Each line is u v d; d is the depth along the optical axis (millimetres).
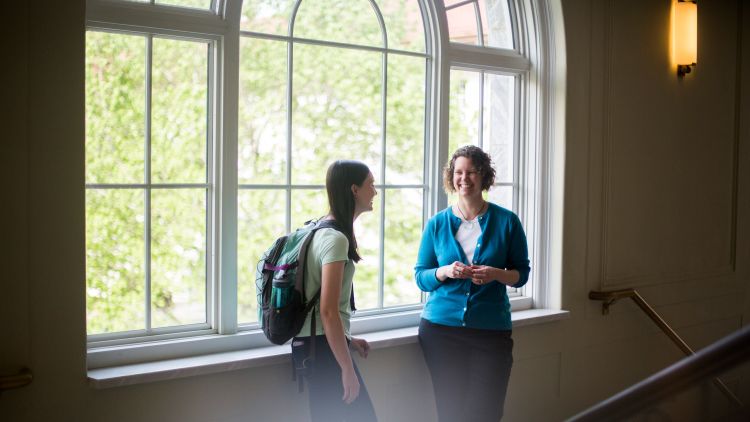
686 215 4680
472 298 3127
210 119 2953
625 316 4309
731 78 4977
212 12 2910
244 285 3059
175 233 2895
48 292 2457
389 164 3480
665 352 4590
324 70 3242
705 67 4754
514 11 3934
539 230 3949
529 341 3807
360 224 3404
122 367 2689
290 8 3129
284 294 2596
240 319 3061
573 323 4000
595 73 3996
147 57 2787
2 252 2371
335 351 2543
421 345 3266
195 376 2758
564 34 3822
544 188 3930
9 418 2410
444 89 3586
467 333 3107
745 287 5184
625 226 4246
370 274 3455
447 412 3168
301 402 3027
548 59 3898
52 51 2422
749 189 5148
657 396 1320
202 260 2973
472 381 3105
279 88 3113
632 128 4242
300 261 2607
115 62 2723
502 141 3926
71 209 2482
